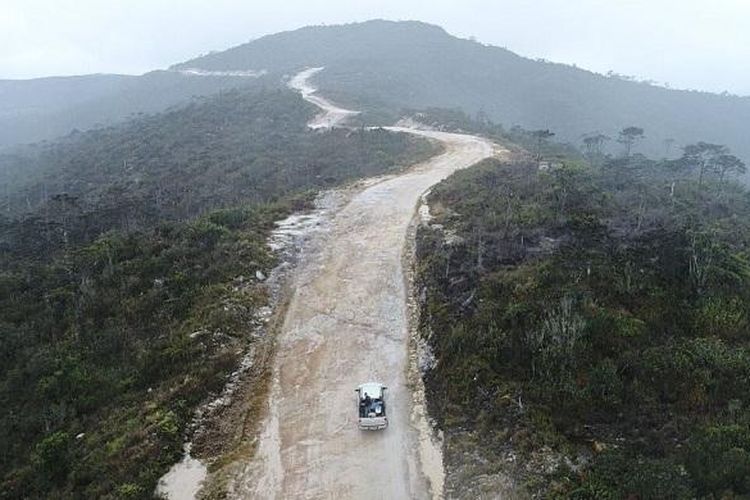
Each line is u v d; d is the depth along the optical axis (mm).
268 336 22562
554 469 14320
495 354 18172
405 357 21062
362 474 16078
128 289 25516
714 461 13312
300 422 18234
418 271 26031
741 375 16312
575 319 17938
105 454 17125
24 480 17312
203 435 17734
